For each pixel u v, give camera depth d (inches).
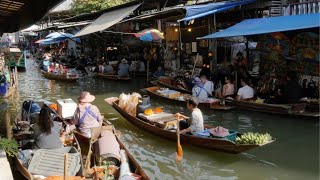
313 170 307.7
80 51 1330.0
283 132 409.4
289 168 313.6
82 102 367.2
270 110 467.2
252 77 578.6
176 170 318.0
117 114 518.3
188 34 714.2
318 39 486.0
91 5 1350.9
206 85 537.0
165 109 538.0
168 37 783.1
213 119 470.6
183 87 635.5
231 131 357.7
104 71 946.7
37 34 1937.7
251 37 590.9
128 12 754.2
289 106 446.3
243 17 601.0
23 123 363.6
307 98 471.8
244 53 625.3
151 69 924.0
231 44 643.5
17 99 669.9
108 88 781.3
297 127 425.1
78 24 940.6
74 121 370.0
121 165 259.1
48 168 261.0
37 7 279.7
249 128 428.1
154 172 314.5
